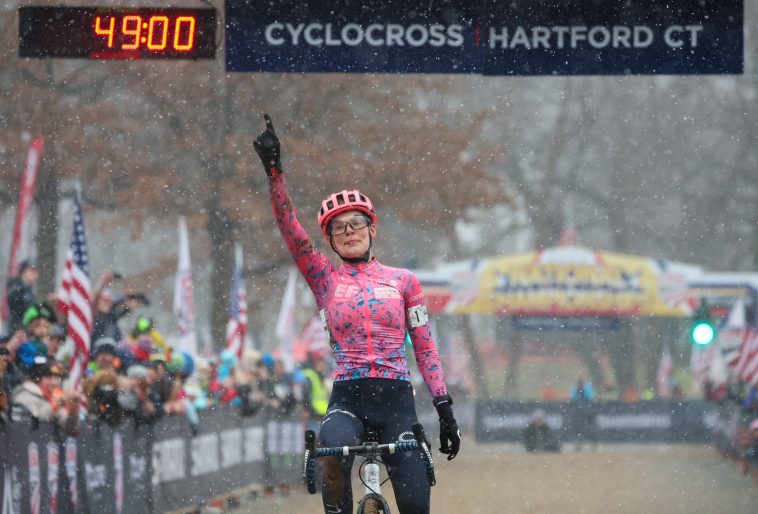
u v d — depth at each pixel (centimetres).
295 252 1512
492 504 3344
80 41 2566
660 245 12631
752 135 11925
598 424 7181
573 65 2603
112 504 2717
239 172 6862
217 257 6869
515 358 11456
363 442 1511
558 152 12200
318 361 5059
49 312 2639
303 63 2591
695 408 7050
